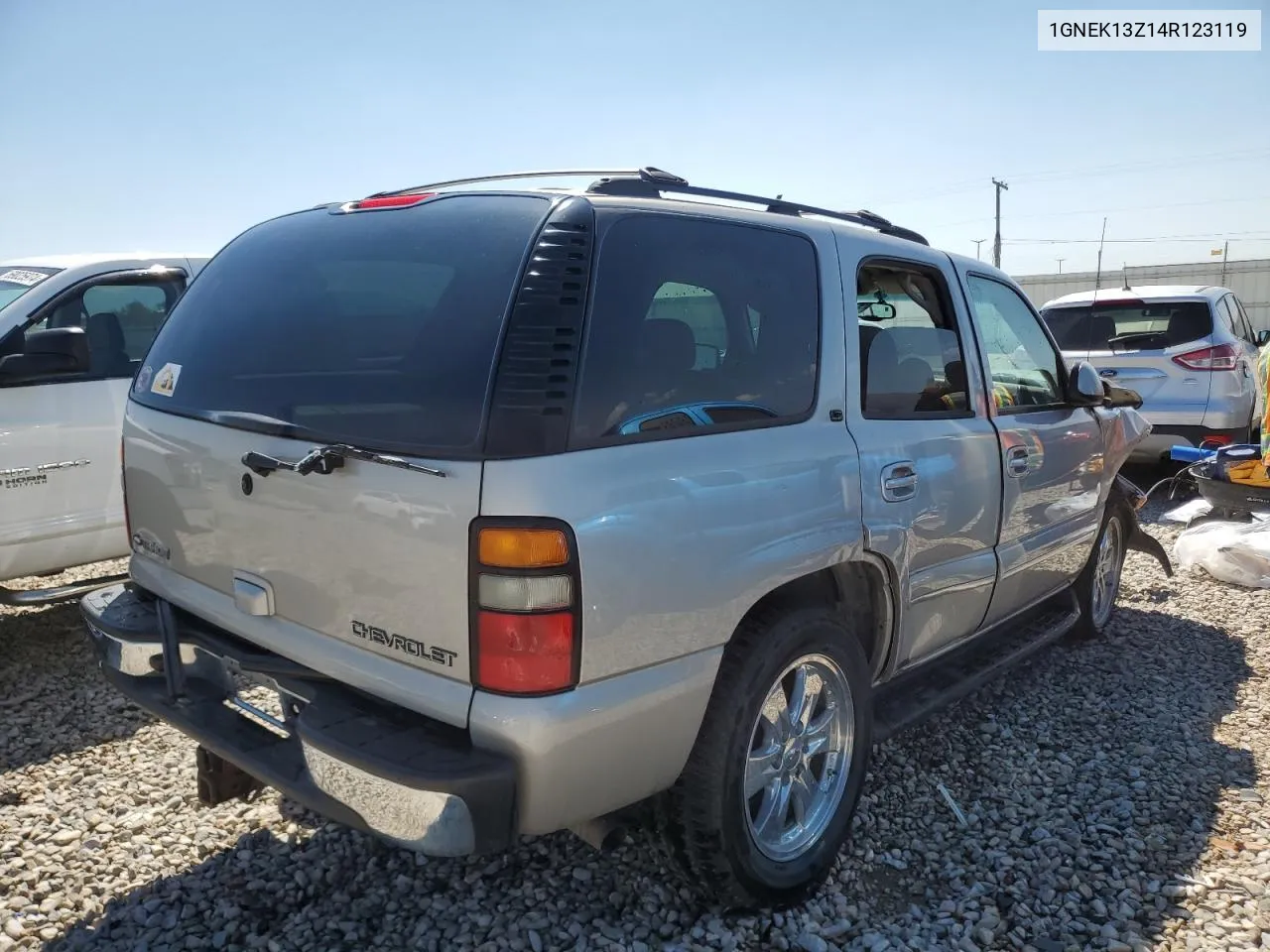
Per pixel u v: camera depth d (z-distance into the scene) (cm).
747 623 261
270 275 283
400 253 252
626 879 287
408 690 218
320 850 303
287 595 244
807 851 283
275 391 252
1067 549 437
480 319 222
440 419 214
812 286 291
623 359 229
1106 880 298
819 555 269
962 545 344
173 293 532
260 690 319
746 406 260
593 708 214
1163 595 597
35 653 476
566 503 207
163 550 288
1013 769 369
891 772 364
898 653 317
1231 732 406
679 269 250
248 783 291
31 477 457
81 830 314
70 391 472
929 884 296
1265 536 620
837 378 290
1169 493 875
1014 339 406
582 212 235
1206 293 847
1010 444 369
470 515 205
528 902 276
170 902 277
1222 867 305
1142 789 353
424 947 257
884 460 296
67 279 485
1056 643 508
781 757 277
